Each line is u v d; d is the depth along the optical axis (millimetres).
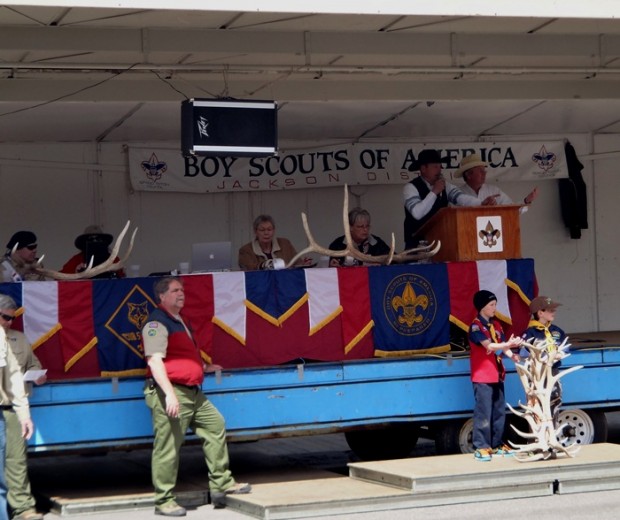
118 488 10703
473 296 11578
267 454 13477
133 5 9062
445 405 11164
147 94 12453
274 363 10992
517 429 11188
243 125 11562
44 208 14602
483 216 11875
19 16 10555
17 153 14492
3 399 9094
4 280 10523
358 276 11305
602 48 12547
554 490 10062
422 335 11469
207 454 9836
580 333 15820
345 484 10203
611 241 16891
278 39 11711
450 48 12156
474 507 9461
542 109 14641
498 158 16172
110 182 14906
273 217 15586
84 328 10375
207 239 15312
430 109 14141
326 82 13086
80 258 12562
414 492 9539
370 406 10914
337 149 15625
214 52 11508
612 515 8945
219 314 10828
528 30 12117
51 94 12188
